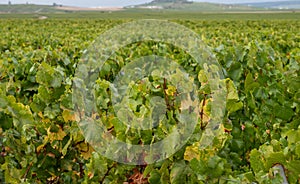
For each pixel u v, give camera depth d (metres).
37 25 34.34
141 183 3.16
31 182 3.77
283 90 4.88
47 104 3.72
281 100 4.57
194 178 2.60
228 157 3.37
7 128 3.32
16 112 3.31
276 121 4.54
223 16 88.75
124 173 3.21
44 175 3.71
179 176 2.72
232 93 3.09
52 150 3.65
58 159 3.70
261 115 4.52
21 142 3.37
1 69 5.57
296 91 4.75
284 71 5.47
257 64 5.00
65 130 3.62
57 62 6.26
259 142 4.25
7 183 3.36
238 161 3.40
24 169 3.51
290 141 2.45
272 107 4.52
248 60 5.03
